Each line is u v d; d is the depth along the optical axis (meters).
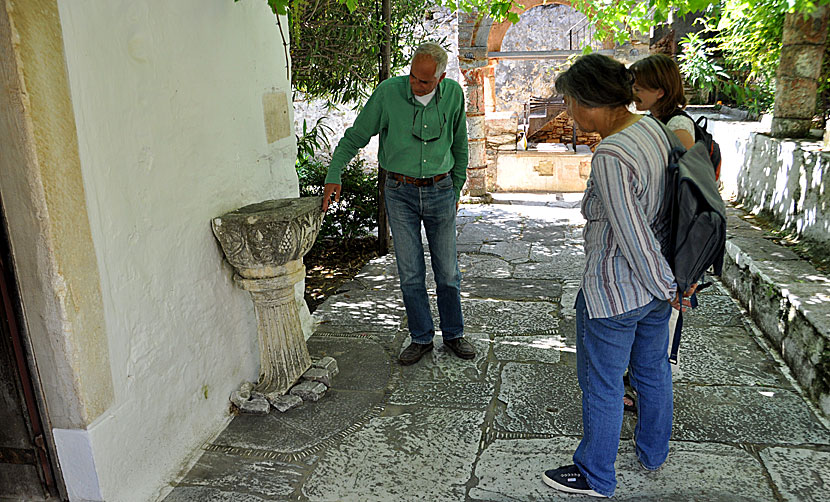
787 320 3.34
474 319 4.08
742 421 2.80
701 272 2.04
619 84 2.00
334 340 3.80
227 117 2.89
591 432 2.25
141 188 2.31
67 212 1.95
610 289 2.06
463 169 3.37
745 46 6.55
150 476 2.41
